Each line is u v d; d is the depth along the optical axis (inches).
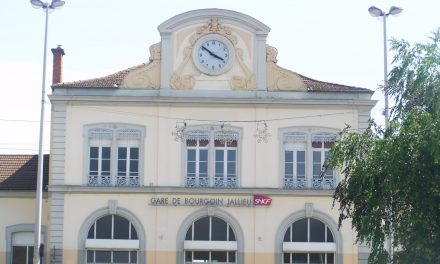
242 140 1701.5
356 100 1700.3
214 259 1673.2
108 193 1674.5
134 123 1701.5
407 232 964.6
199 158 1700.3
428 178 938.1
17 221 1775.3
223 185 1689.2
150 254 1665.8
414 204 956.0
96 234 1673.2
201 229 1680.6
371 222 994.1
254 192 1676.9
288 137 1705.2
